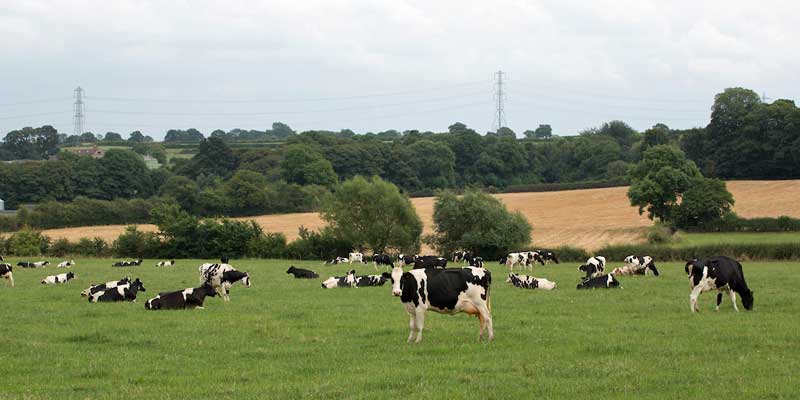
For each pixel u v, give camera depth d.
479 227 68.94
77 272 48.62
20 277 44.56
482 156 156.50
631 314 23.95
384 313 25.19
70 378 15.75
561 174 161.25
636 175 90.38
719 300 24.78
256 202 113.88
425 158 149.12
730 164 115.06
